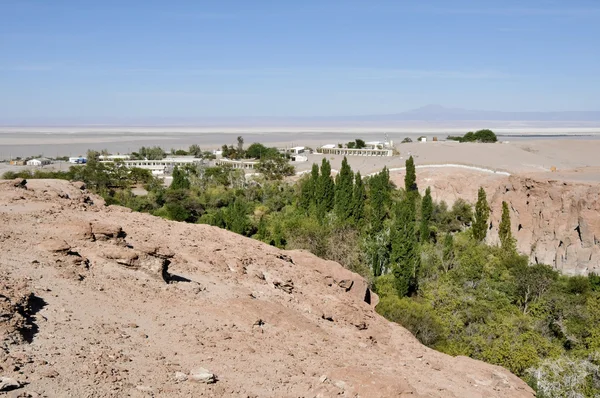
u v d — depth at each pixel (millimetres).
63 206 28125
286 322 20953
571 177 69312
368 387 15898
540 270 49812
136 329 16688
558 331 40750
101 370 13516
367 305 28766
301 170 133875
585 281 50781
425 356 23531
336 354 19422
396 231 50062
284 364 16891
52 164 156250
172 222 31641
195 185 102188
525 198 69062
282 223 64312
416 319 35031
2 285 16250
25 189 30141
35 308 15961
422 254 54406
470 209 85188
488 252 55375
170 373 14438
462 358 24484
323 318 24203
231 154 181875
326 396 15062
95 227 23094
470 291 44188
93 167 107188
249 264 27594
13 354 13164
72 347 14430
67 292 17703
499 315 39188
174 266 23766
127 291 19219
